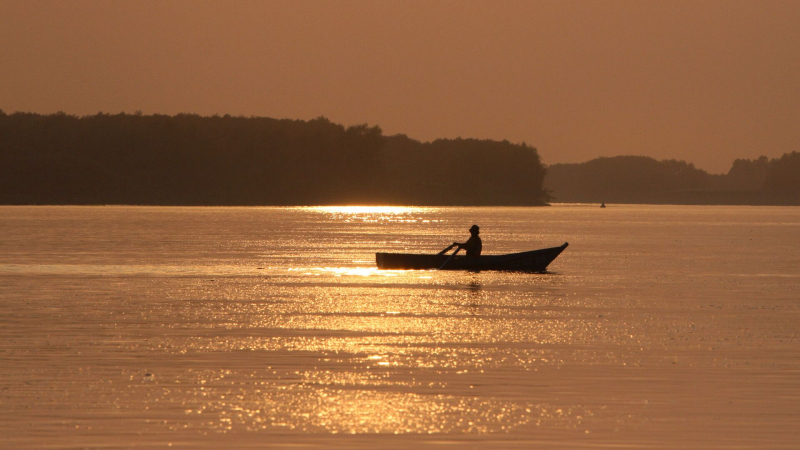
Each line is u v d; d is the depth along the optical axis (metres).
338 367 62.19
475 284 124.25
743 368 62.25
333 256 181.38
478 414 49.81
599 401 52.78
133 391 54.66
